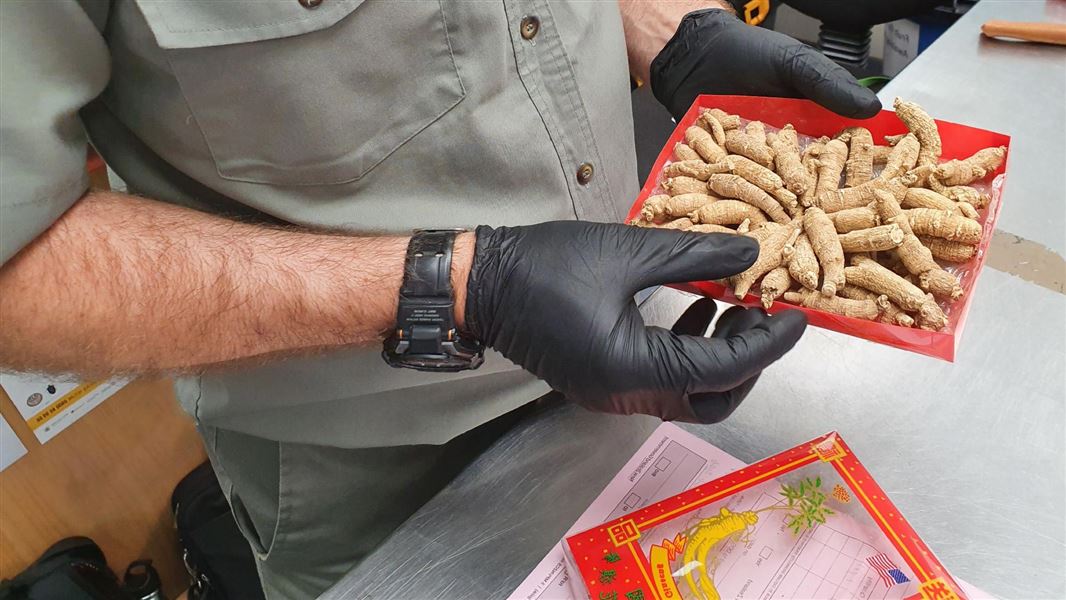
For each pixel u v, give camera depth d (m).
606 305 0.58
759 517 0.61
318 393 0.72
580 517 0.65
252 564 1.39
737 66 0.82
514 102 0.69
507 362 0.76
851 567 0.58
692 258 0.59
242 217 0.69
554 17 0.69
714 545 0.60
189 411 0.81
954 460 0.67
